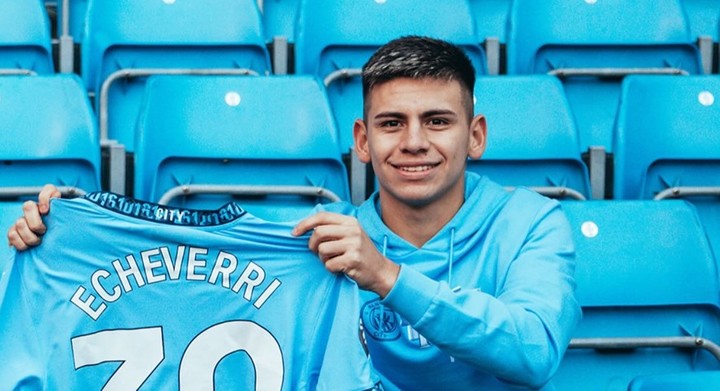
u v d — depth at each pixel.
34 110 3.31
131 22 4.00
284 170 3.35
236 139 3.33
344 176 3.33
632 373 2.93
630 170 3.51
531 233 2.30
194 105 3.35
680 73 4.04
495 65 4.14
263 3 4.52
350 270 2.01
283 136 3.34
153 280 2.14
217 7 4.05
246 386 2.12
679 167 3.54
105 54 3.96
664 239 2.98
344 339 2.06
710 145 3.55
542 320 2.12
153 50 4.00
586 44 4.13
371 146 2.24
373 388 2.04
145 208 2.14
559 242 2.29
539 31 4.14
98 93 3.88
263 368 2.11
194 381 2.13
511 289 2.20
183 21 4.03
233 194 3.25
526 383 2.12
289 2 4.55
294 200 3.30
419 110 2.18
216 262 2.13
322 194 3.23
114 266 2.14
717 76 3.62
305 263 2.11
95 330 2.14
